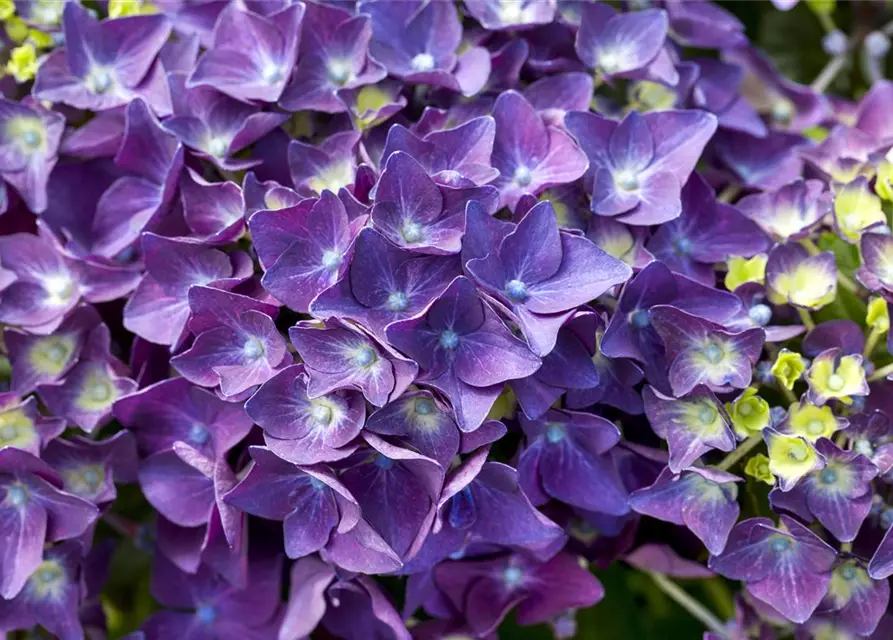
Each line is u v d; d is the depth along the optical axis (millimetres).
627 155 472
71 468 474
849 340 458
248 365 450
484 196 443
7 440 467
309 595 466
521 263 442
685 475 454
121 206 486
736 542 454
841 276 474
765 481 455
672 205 461
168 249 461
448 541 454
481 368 434
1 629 471
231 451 471
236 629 490
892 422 456
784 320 473
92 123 492
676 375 452
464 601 480
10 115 491
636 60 492
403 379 426
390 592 485
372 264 433
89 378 479
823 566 451
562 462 465
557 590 481
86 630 490
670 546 479
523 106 465
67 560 472
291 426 438
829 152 502
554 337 433
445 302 430
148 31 491
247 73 480
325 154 467
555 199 465
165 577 490
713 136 513
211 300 445
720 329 447
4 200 491
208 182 470
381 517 443
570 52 496
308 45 478
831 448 442
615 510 463
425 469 436
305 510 448
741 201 489
